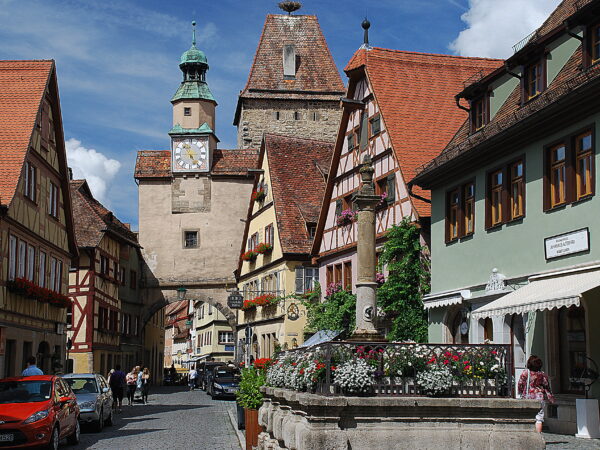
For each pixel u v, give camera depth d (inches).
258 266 1828.2
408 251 1053.8
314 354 468.4
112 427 913.5
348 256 1314.0
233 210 2139.5
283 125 2396.7
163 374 2815.0
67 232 1378.0
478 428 424.5
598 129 635.5
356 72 1251.8
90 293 1669.5
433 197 975.6
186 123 2159.2
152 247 2128.4
